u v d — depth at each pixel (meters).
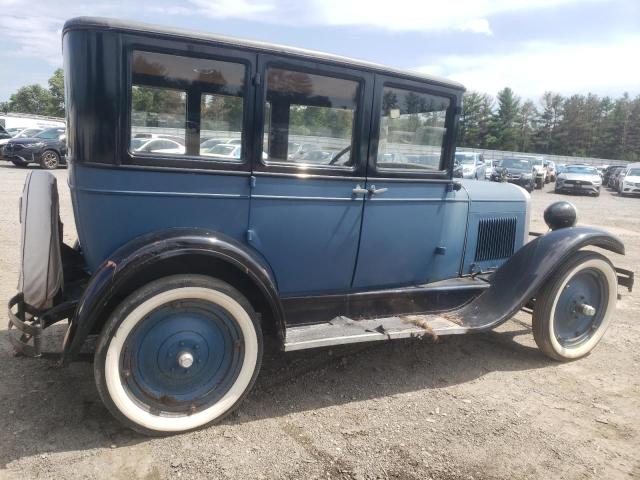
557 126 79.62
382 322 3.35
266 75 2.78
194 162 2.69
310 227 3.09
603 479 2.51
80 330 2.40
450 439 2.79
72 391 3.03
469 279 3.97
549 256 3.66
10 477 2.29
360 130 3.13
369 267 3.42
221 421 2.85
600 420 3.05
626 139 78.38
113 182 2.55
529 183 20.92
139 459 2.48
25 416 2.76
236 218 2.86
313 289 3.27
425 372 3.61
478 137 70.94
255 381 3.02
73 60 2.48
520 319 4.87
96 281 2.43
